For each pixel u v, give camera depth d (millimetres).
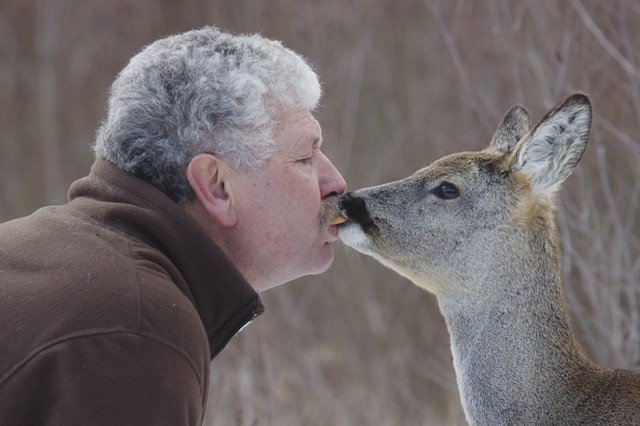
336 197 8133
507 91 16266
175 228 6852
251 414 12516
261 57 7422
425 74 22125
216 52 7324
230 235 7414
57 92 26766
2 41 28859
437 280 8867
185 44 7367
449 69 19609
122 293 6223
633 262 13570
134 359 6070
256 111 7230
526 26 16016
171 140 7148
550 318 8492
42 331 6082
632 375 8281
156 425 6055
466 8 18859
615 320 12469
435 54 21625
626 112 14312
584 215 13188
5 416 5949
